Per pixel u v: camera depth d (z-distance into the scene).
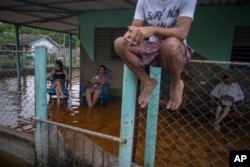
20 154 3.25
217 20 5.01
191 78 4.14
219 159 2.85
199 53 5.26
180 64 1.07
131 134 1.88
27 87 7.54
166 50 1.02
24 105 5.27
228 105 3.89
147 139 2.20
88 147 2.80
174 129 3.87
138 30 1.03
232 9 4.84
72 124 4.12
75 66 16.30
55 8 5.92
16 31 8.44
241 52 4.91
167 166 2.66
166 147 3.17
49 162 2.95
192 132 3.75
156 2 1.19
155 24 1.23
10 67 8.48
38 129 2.88
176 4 1.12
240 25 4.82
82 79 6.71
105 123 4.21
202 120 4.38
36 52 2.69
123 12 5.96
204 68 5.09
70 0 5.07
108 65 6.39
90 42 6.50
